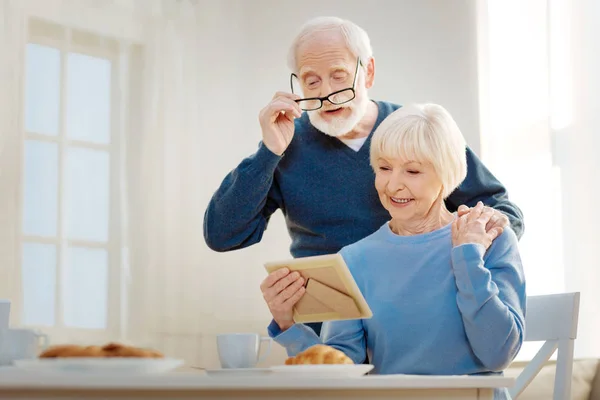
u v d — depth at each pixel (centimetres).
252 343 137
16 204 273
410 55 336
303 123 231
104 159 293
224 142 314
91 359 105
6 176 271
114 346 109
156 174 299
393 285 162
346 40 214
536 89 332
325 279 142
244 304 309
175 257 298
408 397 108
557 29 332
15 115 274
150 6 304
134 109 299
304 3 332
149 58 303
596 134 320
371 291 165
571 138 325
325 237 228
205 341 299
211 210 229
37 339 131
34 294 274
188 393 97
